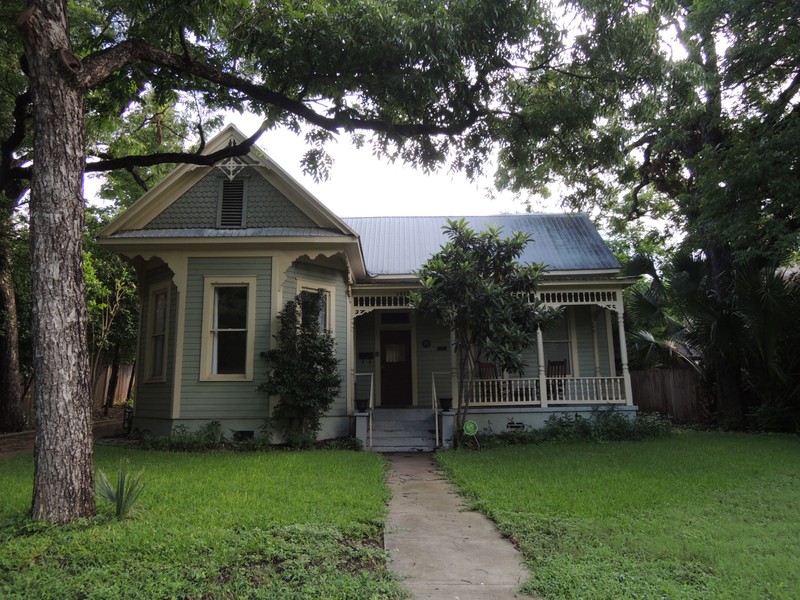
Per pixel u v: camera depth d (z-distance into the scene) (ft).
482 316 37.11
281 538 16.22
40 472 17.30
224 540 15.79
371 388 42.19
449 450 37.40
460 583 14.03
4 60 36.65
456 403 44.45
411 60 27.40
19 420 53.42
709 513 20.02
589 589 13.16
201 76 27.84
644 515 19.63
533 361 51.57
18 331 60.34
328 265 43.09
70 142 18.62
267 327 38.73
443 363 51.70
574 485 24.27
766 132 41.55
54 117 18.44
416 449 40.16
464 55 28.78
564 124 34.27
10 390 53.31
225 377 38.04
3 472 26.66
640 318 55.26
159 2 25.90
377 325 52.26
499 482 25.12
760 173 39.45
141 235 38.83
